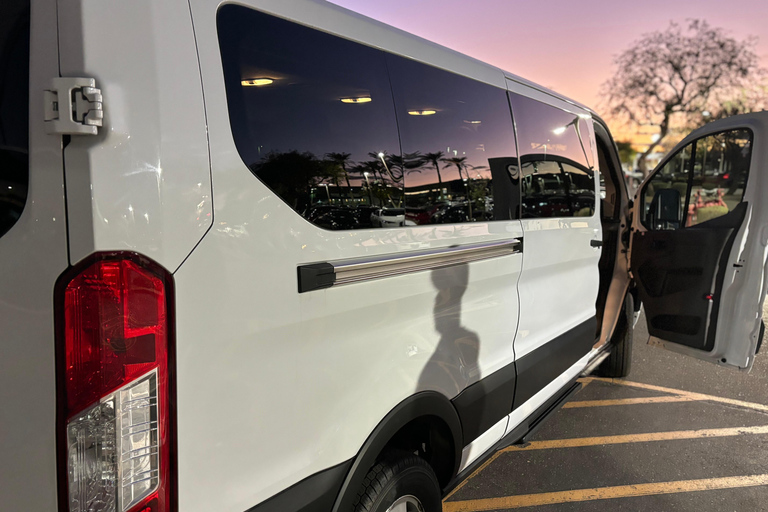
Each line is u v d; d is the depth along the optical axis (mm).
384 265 1781
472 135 2334
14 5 1084
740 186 3822
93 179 1040
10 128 1085
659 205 4266
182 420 1210
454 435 2211
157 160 1127
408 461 1939
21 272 1094
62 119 1011
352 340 1683
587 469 3418
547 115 3057
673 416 4191
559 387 3340
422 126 2021
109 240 1063
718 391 4699
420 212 1979
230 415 1313
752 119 3734
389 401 1844
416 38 2117
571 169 3328
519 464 3475
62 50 1046
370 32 1859
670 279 4164
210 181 1239
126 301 1096
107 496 1124
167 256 1148
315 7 1657
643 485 3240
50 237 1071
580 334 3537
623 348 4816
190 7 1250
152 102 1125
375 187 1767
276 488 1457
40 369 1103
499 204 2506
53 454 1109
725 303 3844
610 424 4047
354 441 1698
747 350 3775
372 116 1790
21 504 1146
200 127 1229
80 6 1039
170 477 1200
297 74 1538
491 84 2521
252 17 1429
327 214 1574
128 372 1118
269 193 1392
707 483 3271
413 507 2033
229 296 1283
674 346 4211
